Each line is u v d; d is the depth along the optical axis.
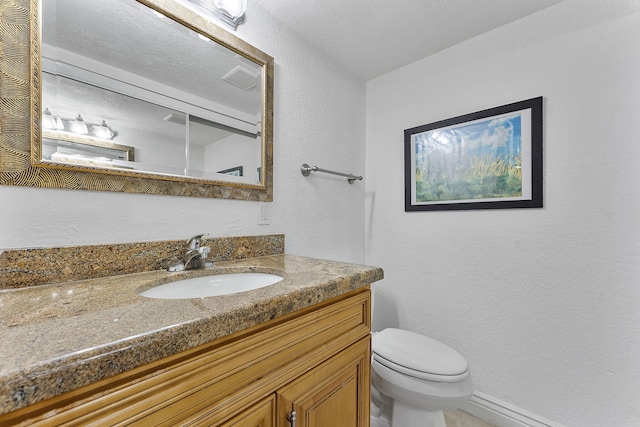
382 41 1.48
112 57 0.85
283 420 0.60
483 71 1.42
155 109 0.93
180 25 0.99
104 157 0.82
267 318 0.56
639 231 1.04
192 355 0.47
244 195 1.16
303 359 0.65
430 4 1.22
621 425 1.07
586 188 1.15
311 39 1.47
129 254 0.84
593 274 1.13
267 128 1.24
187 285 0.87
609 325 1.10
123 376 0.39
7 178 0.67
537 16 1.27
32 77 0.70
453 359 1.12
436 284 1.58
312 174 1.50
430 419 1.08
